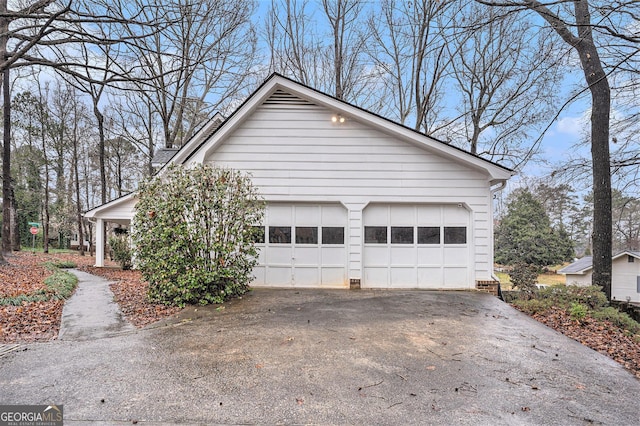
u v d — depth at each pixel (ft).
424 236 30.35
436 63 49.19
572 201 79.36
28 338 15.72
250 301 24.20
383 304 23.54
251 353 13.79
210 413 9.28
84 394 10.26
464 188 29.94
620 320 20.47
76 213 82.43
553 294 25.46
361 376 11.72
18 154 79.87
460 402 10.07
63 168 82.12
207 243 23.50
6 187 49.08
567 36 23.16
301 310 21.45
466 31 19.72
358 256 29.84
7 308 20.29
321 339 15.65
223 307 22.26
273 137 30.07
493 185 31.07
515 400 10.31
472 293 28.45
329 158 30.09
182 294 22.47
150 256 23.20
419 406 9.78
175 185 23.45
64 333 16.57
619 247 57.82
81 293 27.43
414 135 29.19
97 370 12.03
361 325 18.12
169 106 64.90
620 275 55.93
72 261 56.49
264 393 10.41
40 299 22.81
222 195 23.75
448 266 30.12
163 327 17.67
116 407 9.52
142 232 23.62
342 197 30.01
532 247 80.23
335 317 19.75
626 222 49.03
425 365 12.82
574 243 83.15
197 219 23.39
